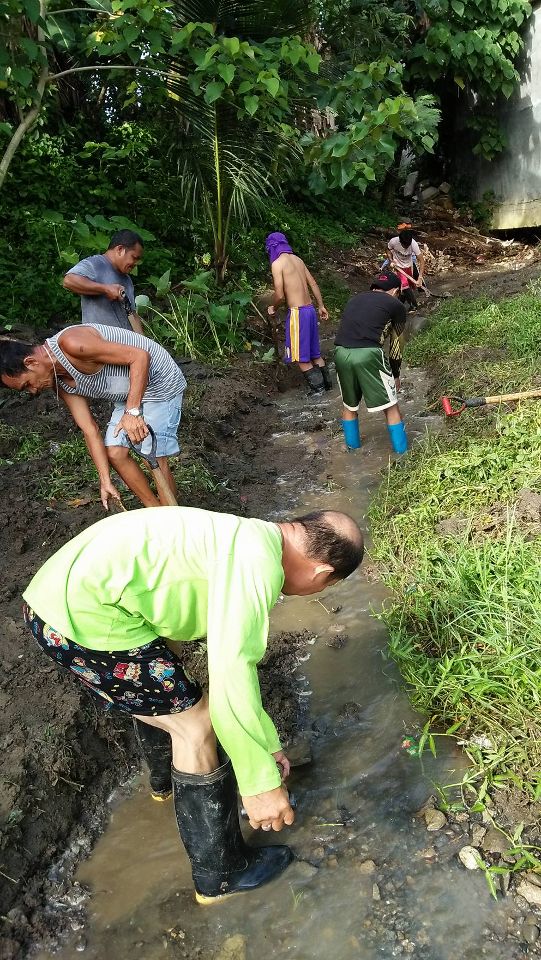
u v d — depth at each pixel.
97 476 5.23
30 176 9.27
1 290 7.80
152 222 10.11
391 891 2.51
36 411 6.41
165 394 4.12
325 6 10.69
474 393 5.98
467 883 2.48
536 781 2.68
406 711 3.24
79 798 3.01
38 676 3.39
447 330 7.79
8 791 2.82
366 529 4.67
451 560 3.78
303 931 2.44
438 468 4.75
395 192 17.23
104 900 2.64
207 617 2.12
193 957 2.42
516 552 3.68
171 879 2.69
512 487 4.32
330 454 5.96
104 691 2.34
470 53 13.46
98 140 11.03
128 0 6.42
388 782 2.92
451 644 3.33
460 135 16.53
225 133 8.62
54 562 2.31
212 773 2.38
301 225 13.07
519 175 14.92
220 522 2.26
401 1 14.04
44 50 7.36
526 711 2.86
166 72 7.93
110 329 3.93
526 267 11.82
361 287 11.83
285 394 7.84
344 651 3.68
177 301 8.24
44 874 2.73
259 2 7.96
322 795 2.92
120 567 2.17
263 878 2.59
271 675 3.55
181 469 5.39
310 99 8.82
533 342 6.61
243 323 9.13
